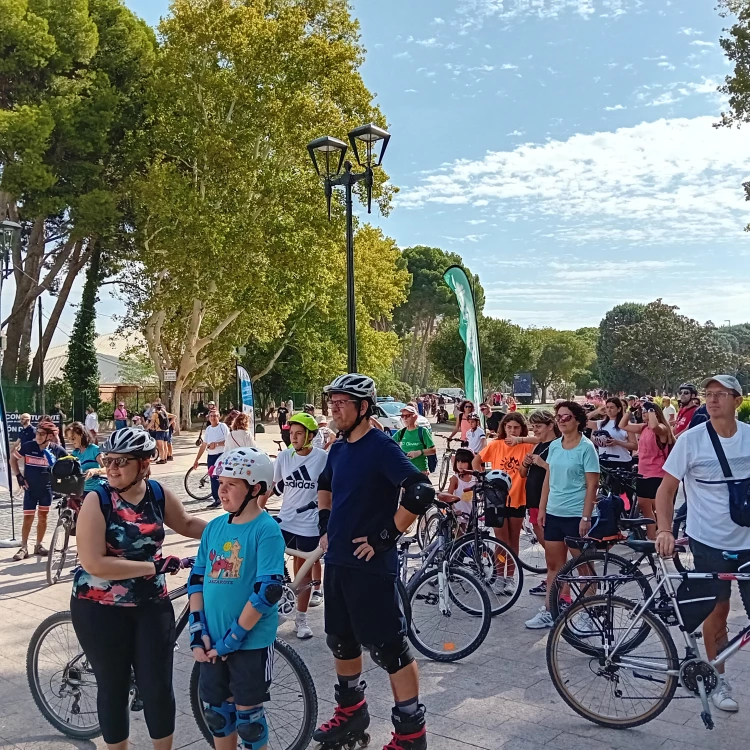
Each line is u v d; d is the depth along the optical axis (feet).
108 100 96.32
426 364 292.20
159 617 11.75
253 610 10.68
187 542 32.53
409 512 11.83
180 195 89.51
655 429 27.78
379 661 12.34
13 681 16.80
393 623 12.21
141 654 11.65
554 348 256.32
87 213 94.73
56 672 14.29
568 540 18.52
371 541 12.04
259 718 11.10
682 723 14.29
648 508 28.37
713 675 13.67
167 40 96.17
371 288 142.51
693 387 36.81
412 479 11.98
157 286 108.17
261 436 117.08
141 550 11.56
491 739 13.66
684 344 231.09
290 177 92.32
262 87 90.27
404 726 12.17
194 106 92.84
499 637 19.69
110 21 104.22
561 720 14.48
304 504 19.81
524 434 24.45
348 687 12.98
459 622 18.17
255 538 11.18
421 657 18.21
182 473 63.16
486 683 16.43
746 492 13.93
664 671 13.87
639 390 242.37
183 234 90.33
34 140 86.28
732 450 14.14
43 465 29.73
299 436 19.77
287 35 88.69
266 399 152.76
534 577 26.23
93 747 13.66
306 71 89.40
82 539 11.23
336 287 135.23
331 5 96.53
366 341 148.46
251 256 90.17
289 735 12.71
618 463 31.32
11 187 87.15
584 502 19.51
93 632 11.44
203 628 11.22
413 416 30.60
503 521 23.11
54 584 25.53
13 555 30.35
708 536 14.26
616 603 14.51
